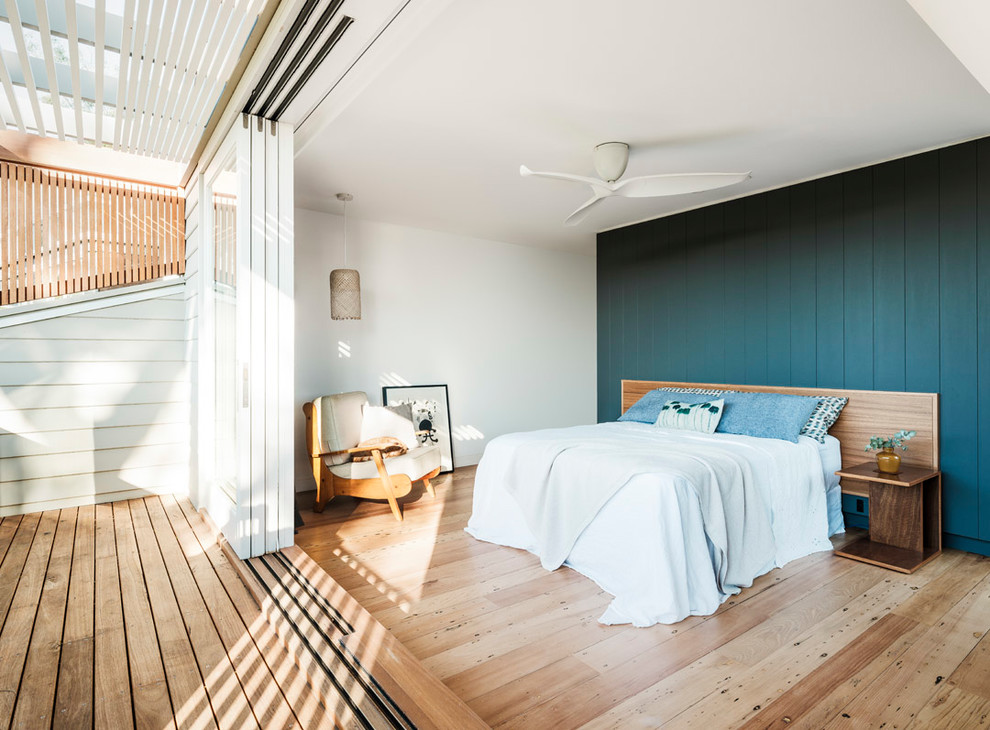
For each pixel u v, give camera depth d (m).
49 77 2.31
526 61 2.33
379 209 4.62
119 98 2.48
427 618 2.35
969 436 3.20
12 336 3.58
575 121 2.93
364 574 2.83
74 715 1.52
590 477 2.77
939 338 3.31
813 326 3.91
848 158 3.53
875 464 3.50
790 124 2.99
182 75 2.29
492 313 5.84
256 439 2.71
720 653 2.06
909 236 3.44
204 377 3.47
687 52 2.26
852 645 2.12
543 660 2.02
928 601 2.51
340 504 4.21
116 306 3.92
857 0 1.91
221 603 2.24
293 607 2.14
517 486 3.17
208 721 1.51
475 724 1.46
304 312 4.59
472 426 5.66
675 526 2.39
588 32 2.11
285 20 1.84
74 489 3.77
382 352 5.04
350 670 1.71
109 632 2.00
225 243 3.04
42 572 2.57
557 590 2.63
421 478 4.10
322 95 2.44
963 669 1.95
